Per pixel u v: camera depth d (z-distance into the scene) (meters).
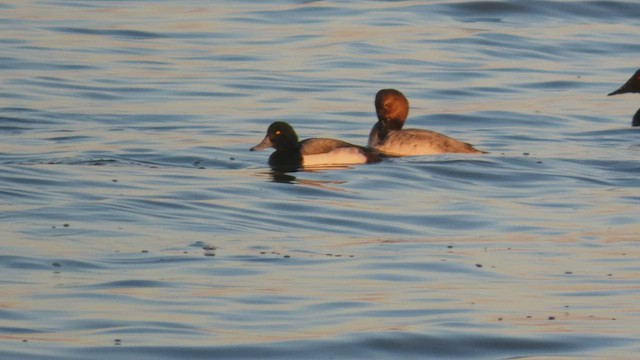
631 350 11.26
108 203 16.03
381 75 26.31
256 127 21.91
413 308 12.27
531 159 19.55
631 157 19.89
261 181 17.84
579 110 23.97
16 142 20.05
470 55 28.31
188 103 23.62
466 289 12.98
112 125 21.67
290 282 13.02
